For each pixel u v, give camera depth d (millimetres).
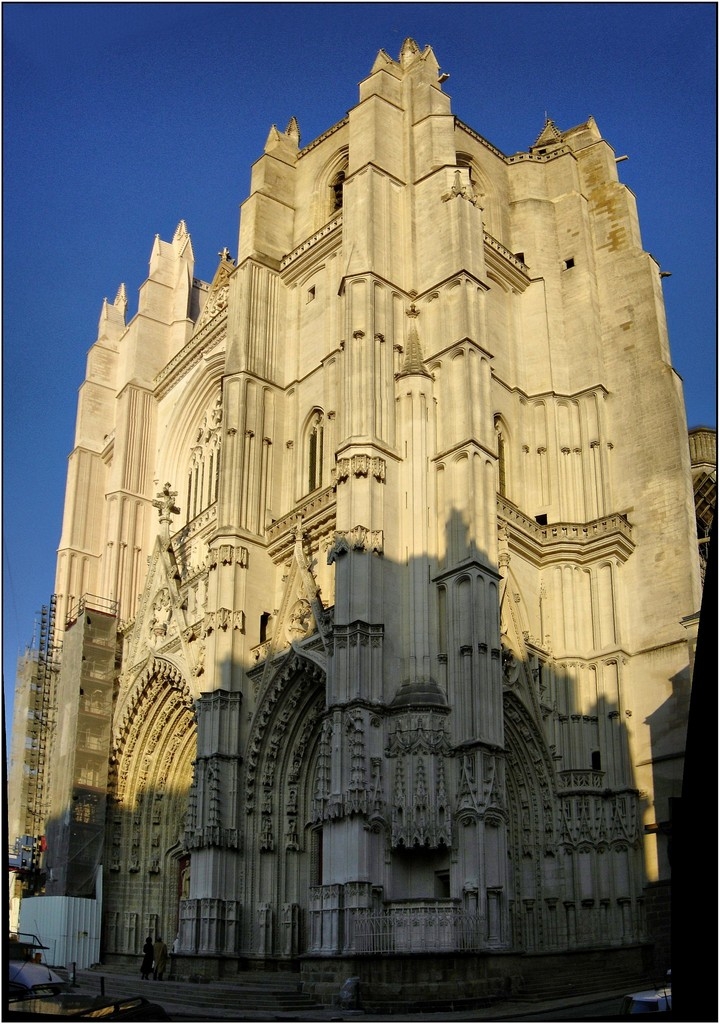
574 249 65625
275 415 63906
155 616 67750
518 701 52531
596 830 52031
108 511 77875
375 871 45094
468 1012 38438
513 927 50625
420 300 57000
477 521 50312
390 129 61688
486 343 55031
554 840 52031
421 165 60750
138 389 81062
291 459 62844
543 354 63125
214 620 57750
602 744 53969
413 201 59906
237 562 58531
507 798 52219
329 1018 36812
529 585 56438
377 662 48312
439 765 46562
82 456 84562
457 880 44750
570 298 64750
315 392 62625
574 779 52750
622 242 64938
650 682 54625
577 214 66312
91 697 68688
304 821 54656
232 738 55156
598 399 61312
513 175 69062
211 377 75250
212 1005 41750
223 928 51656
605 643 55625
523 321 64625
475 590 48938
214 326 73750
